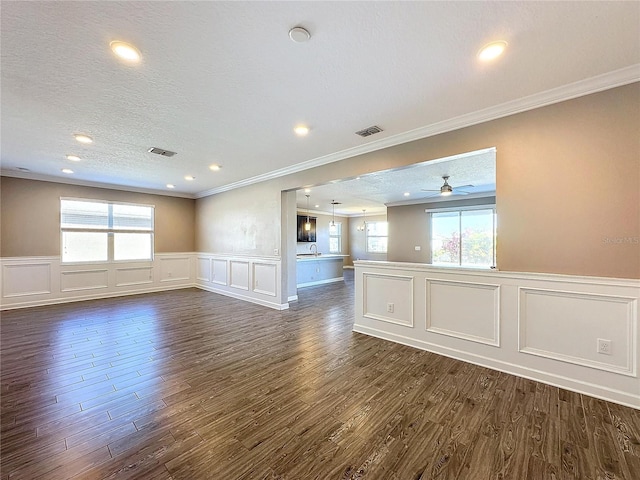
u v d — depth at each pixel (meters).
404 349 3.12
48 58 1.80
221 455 1.58
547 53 1.78
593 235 2.15
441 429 1.78
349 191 6.61
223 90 2.21
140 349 3.12
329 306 5.24
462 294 2.83
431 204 7.68
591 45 1.71
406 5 1.41
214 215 6.59
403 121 2.78
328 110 2.55
